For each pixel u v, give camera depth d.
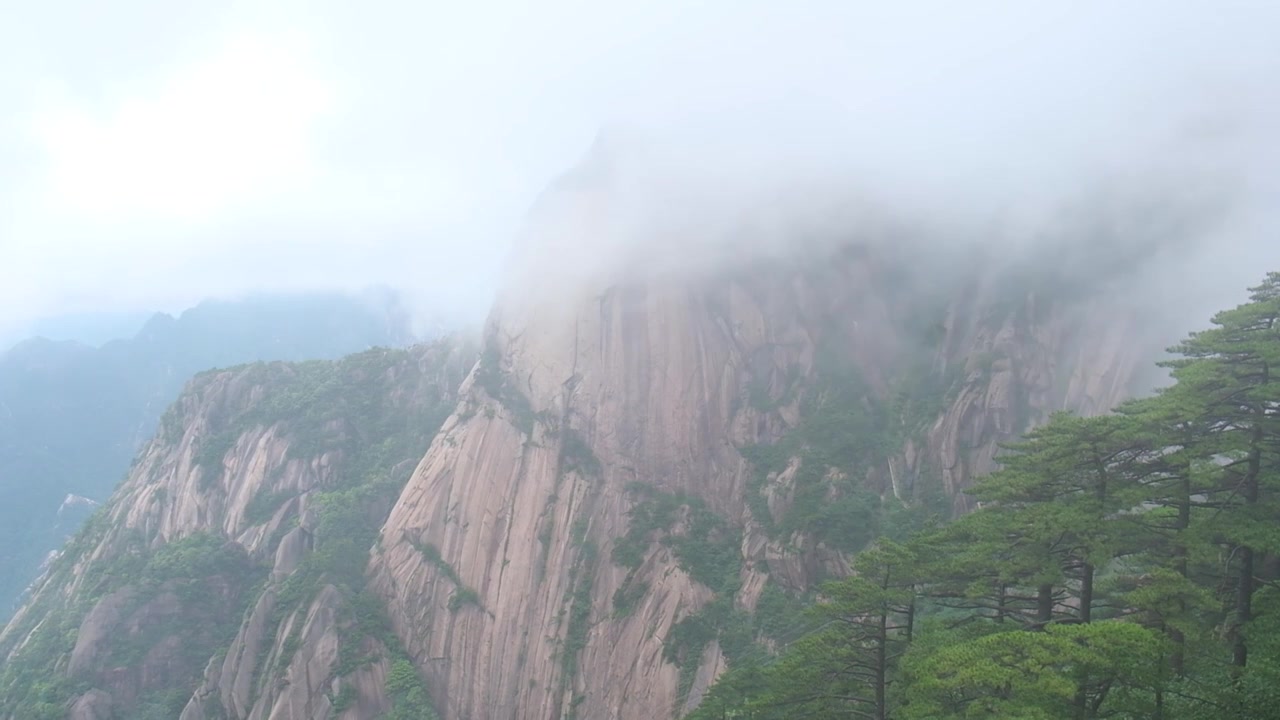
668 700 57.62
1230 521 29.88
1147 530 30.42
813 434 68.38
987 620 34.69
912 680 30.66
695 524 66.56
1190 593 27.95
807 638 34.38
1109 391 62.44
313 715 64.88
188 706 69.31
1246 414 30.95
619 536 67.19
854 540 60.75
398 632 70.12
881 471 66.19
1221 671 29.55
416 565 72.12
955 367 70.19
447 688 66.62
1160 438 30.98
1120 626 26.55
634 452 71.12
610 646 62.41
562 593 66.12
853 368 72.50
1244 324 32.22
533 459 72.31
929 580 33.28
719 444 71.19
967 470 64.12
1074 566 32.25
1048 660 26.17
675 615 61.12
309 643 68.00
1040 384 65.75
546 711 62.28
